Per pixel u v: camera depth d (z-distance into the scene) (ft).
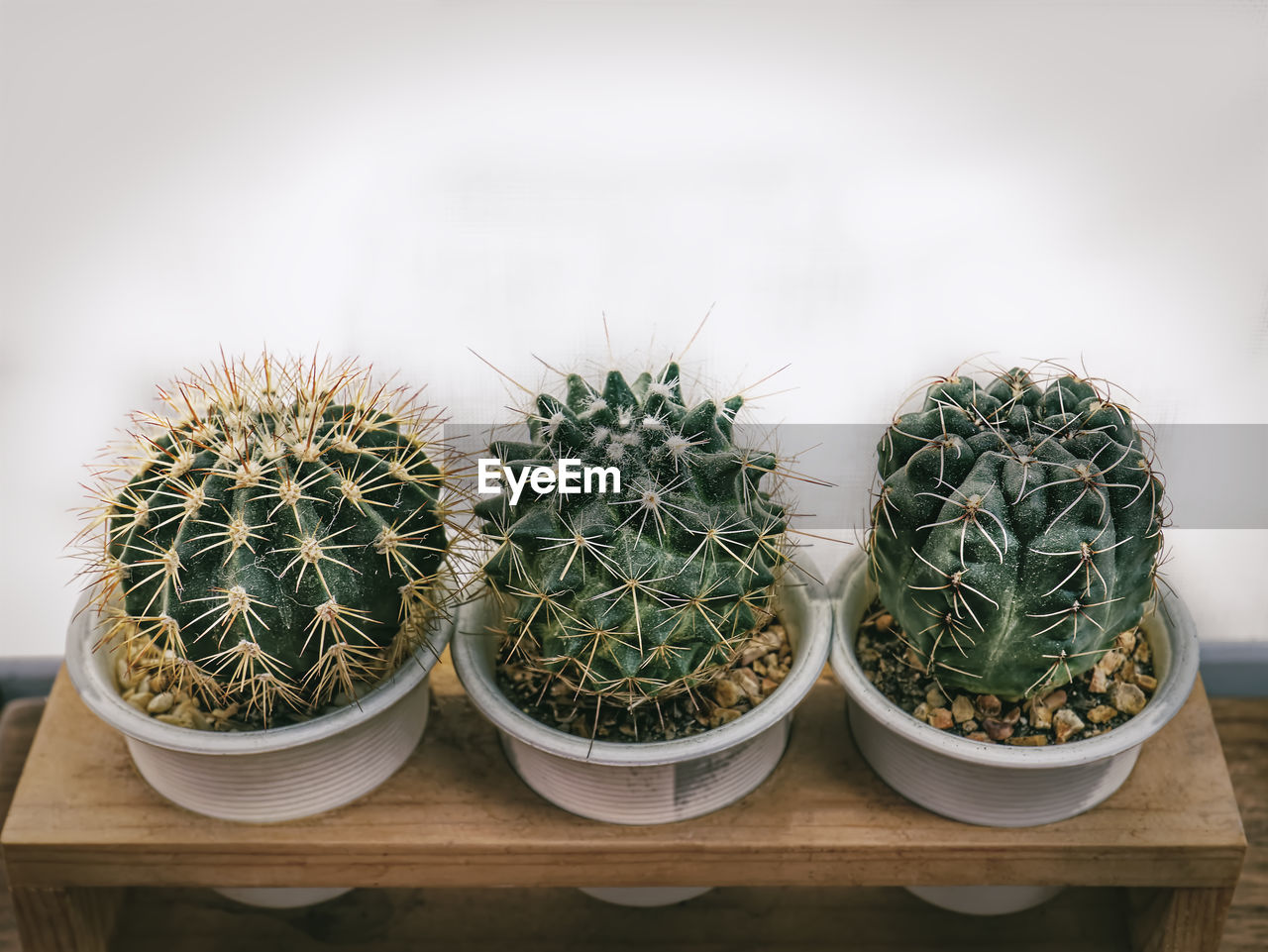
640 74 4.90
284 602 3.15
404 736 3.86
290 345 5.14
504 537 3.25
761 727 3.38
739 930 4.34
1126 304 5.07
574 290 5.12
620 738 3.55
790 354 5.12
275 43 4.85
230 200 5.03
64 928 3.87
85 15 4.75
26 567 5.21
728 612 3.25
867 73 4.91
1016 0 4.82
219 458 3.20
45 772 3.82
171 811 3.71
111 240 5.03
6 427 5.17
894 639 3.90
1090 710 3.59
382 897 4.45
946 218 5.00
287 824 3.68
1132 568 3.25
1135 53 4.83
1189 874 3.64
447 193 5.07
